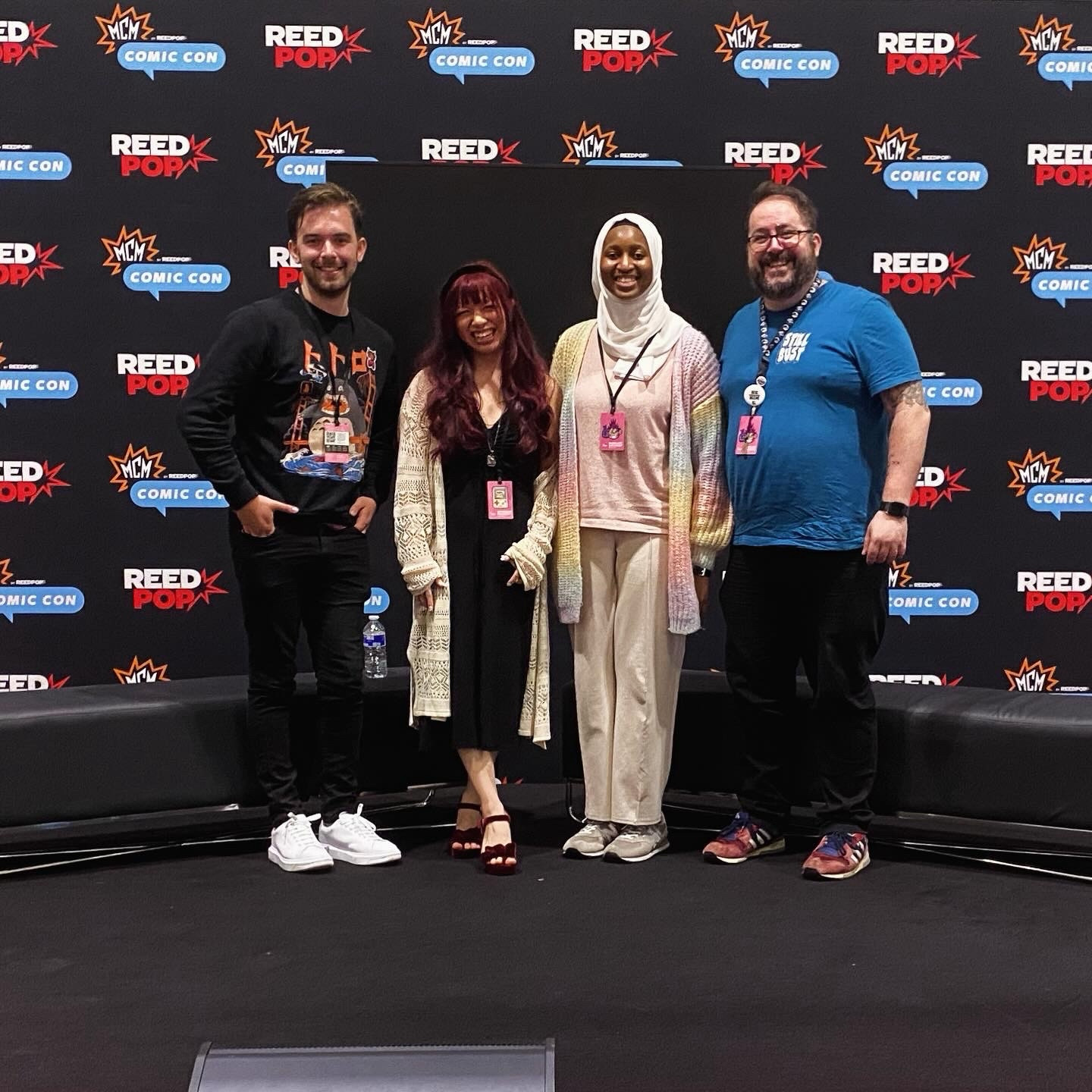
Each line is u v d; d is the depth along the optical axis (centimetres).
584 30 395
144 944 256
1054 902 282
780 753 318
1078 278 404
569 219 373
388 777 346
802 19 396
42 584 400
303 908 279
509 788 401
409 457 306
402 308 373
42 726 303
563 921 268
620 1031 212
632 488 306
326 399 301
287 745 316
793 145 399
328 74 393
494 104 396
